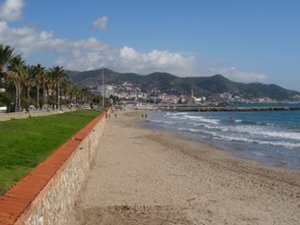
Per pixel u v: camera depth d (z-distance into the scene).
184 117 125.75
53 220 10.31
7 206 7.35
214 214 15.90
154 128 73.56
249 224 14.83
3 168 11.66
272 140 51.41
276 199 19.02
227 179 23.61
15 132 22.14
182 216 15.33
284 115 141.88
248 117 127.38
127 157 32.00
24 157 13.83
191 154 36.22
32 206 7.82
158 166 27.78
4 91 83.44
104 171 24.78
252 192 20.28
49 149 16.42
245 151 39.91
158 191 19.59
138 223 14.11
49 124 32.22
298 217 16.06
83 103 189.25
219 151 39.50
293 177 25.27
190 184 21.64
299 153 38.72
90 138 25.69
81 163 18.66
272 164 31.61
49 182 9.70
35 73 90.44
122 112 154.25
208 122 96.19
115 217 14.74
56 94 117.81
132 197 18.09
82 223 13.70
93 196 17.86
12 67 74.50
